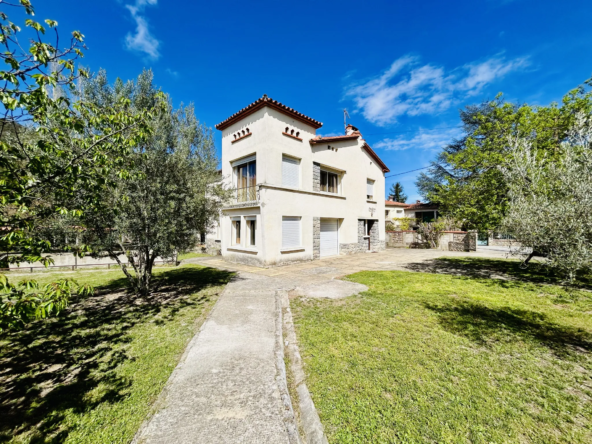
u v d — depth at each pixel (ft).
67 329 15.23
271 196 35.60
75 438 7.35
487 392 9.02
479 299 20.01
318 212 43.37
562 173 13.67
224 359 11.44
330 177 47.42
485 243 72.54
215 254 53.72
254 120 36.96
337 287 24.12
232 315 17.01
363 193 53.26
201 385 9.54
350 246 50.19
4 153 8.47
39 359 11.84
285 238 38.01
